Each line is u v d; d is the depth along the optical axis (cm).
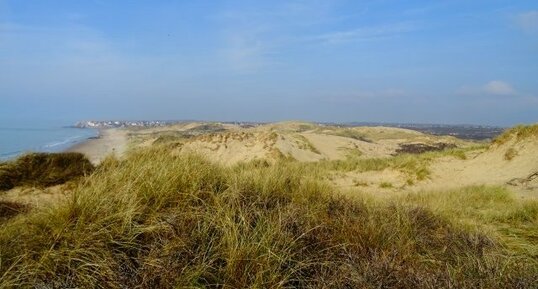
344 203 552
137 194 396
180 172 454
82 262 306
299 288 331
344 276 334
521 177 1185
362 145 3291
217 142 2356
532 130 1364
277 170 600
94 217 350
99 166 604
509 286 323
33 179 725
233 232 361
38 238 328
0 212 500
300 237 380
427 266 389
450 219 634
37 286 282
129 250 333
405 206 618
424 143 3872
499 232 576
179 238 342
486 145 1611
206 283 314
